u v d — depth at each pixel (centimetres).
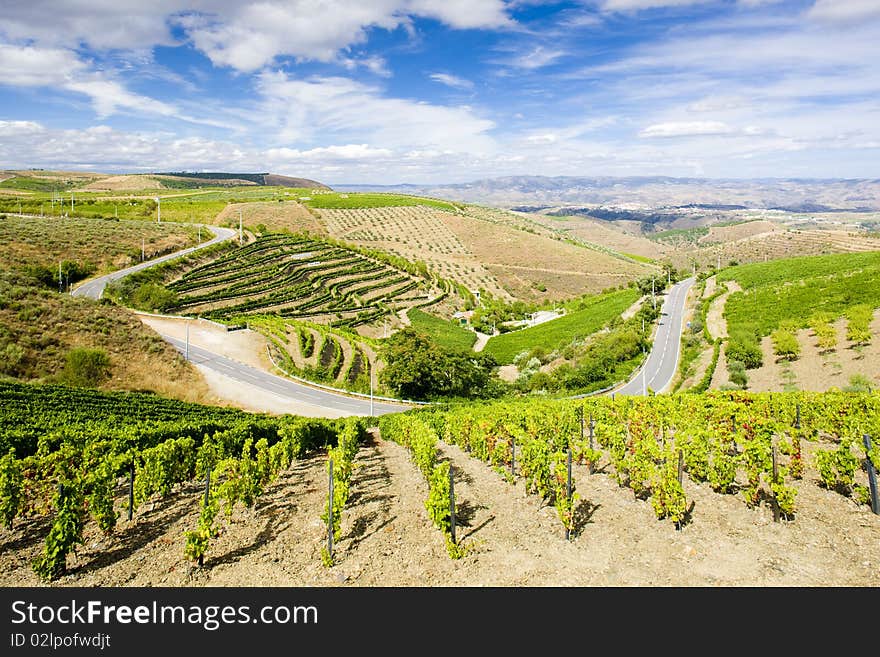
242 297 11638
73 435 2784
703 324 8856
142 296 10088
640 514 1505
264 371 7594
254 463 1964
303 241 17075
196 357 7706
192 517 1811
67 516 1389
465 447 2803
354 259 16425
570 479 1451
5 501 1706
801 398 2708
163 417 4650
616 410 2797
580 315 12531
